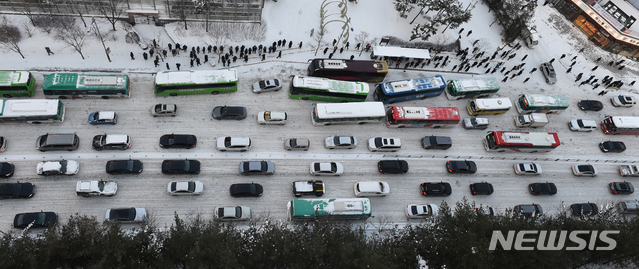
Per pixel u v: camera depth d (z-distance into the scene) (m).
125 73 60.22
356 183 56.16
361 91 62.12
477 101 64.38
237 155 56.94
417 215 54.97
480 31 76.12
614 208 61.09
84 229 42.34
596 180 63.81
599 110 71.06
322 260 43.97
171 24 64.62
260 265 43.62
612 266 54.12
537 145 61.16
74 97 56.66
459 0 78.50
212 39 64.94
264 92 62.59
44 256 41.06
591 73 75.88
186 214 51.84
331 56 67.56
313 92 60.94
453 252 47.19
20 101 52.12
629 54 78.69
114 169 51.62
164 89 57.56
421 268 47.41
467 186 59.88
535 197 60.69
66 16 61.66
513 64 73.81
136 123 56.88
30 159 52.09
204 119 58.91
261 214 53.31
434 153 61.91
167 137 55.25
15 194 48.44
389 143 59.56
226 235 44.28
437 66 71.00
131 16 62.78
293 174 56.84
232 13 66.00
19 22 60.16
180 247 42.94
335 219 52.50
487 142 62.88
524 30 76.75
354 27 71.12
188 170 53.47
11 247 41.19
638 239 50.03
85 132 55.09
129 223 49.97
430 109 61.78
